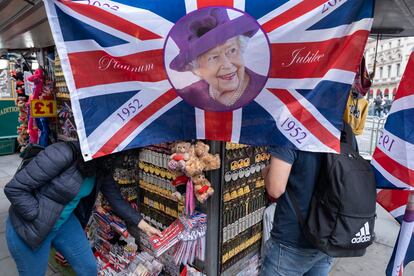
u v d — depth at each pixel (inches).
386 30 95.9
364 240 55.1
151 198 101.9
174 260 90.9
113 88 58.5
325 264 69.5
